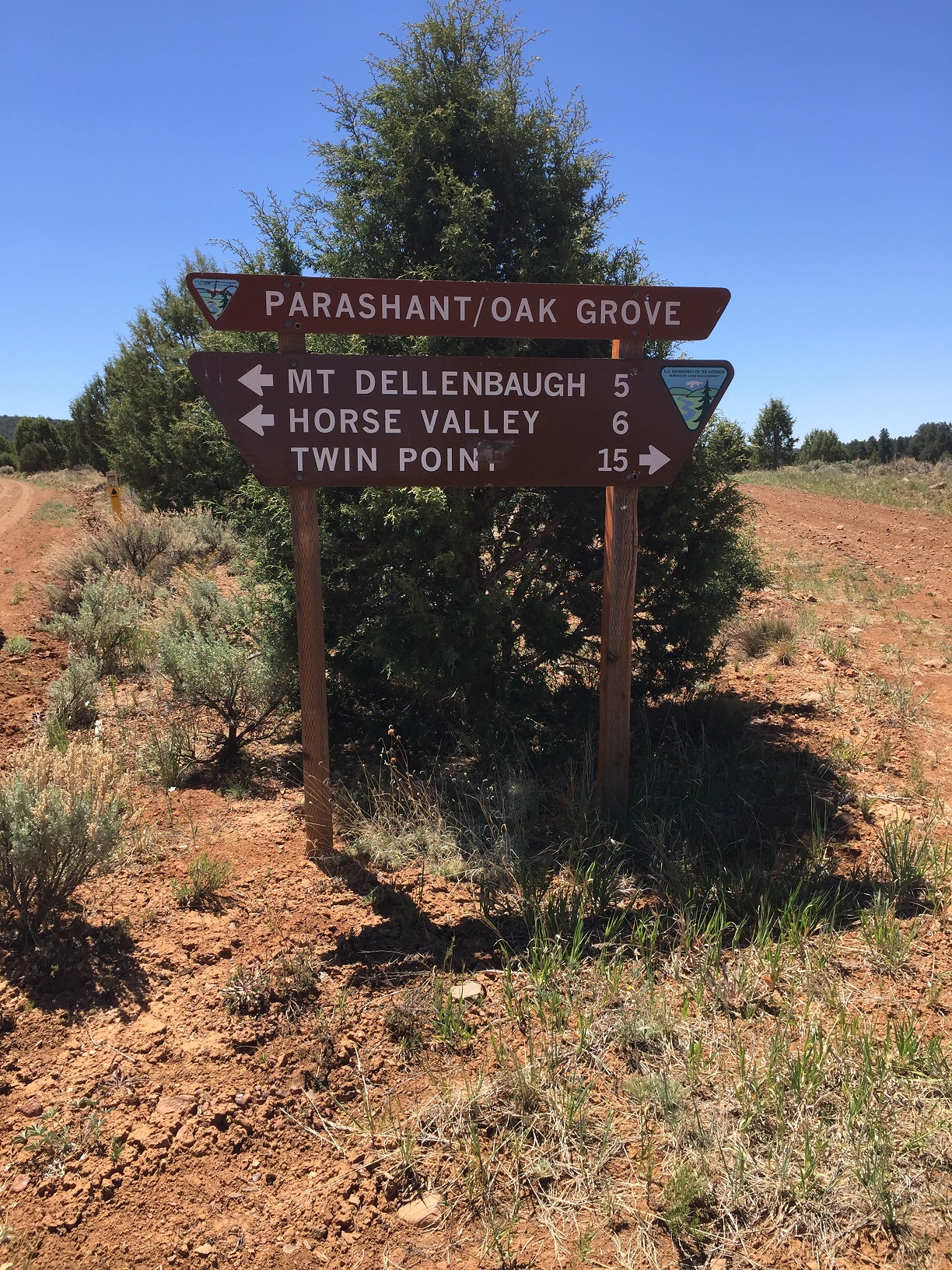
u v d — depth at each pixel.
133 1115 2.61
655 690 6.07
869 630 9.23
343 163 5.49
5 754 5.69
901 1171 2.37
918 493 25.36
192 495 18.02
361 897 3.92
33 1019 3.04
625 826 4.64
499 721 5.47
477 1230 2.24
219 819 4.79
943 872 4.01
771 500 24.42
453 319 4.15
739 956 3.43
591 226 5.53
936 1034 2.92
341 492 5.22
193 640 6.26
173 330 18.64
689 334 4.36
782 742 5.84
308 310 4.04
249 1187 2.38
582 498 5.43
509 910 3.83
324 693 4.30
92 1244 2.20
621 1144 2.49
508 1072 2.72
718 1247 2.18
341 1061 2.87
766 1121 2.54
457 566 5.21
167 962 3.37
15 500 32.53
